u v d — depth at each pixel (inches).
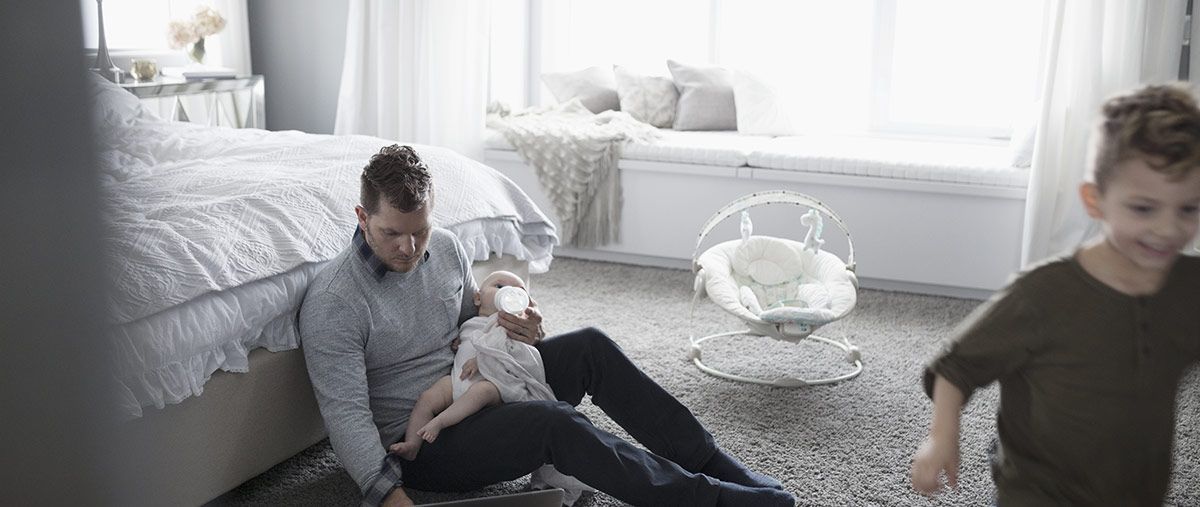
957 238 153.8
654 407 84.1
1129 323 46.1
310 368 77.4
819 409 108.6
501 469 76.9
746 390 113.9
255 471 80.2
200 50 178.4
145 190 85.1
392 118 185.3
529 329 84.6
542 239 120.0
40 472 12.3
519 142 175.8
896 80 193.0
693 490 76.1
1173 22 142.1
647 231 170.7
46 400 12.1
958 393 50.0
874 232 157.9
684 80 196.7
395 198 75.3
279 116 204.8
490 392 79.9
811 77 198.8
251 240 80.7
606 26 211.0
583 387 86.0
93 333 12.4
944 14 187.3
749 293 118.3
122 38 177.3
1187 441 101.7
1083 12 140.9
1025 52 183.8
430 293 83.5
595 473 74.9
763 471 93.0
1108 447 47.5
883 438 101.0
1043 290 47.8
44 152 11.6
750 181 162.9
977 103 188.7
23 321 11.8
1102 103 46.2
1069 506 48.6
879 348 130.0
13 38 11.2
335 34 196.4
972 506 86.8
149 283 69.6
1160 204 42.9
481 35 176.7
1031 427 49.9
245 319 76.3
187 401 71.9
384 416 81.3
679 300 151.6
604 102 202.5
